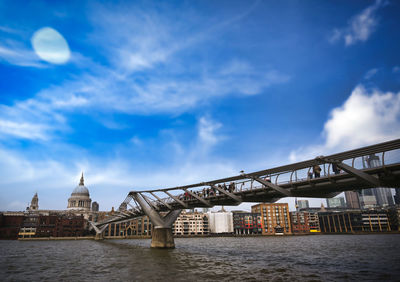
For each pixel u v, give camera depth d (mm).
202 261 41375
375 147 23547
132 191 67812
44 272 33688
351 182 25938
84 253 62406
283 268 34094
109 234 195750
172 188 56125
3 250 76312
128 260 44250
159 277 28172
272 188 32125
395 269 33125
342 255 51500
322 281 25875
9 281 28094
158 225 63938
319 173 28625
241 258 45750
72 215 197750
